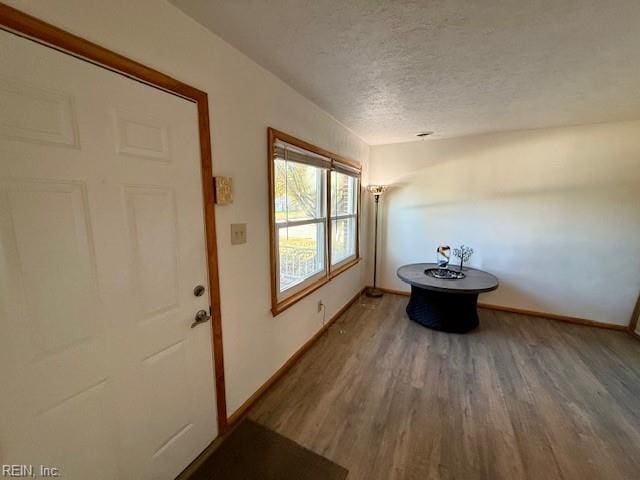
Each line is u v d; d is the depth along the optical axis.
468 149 3.45
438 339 2.78
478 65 1.66
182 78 1.22
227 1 1.12
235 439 1.58
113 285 1.02
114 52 0.96
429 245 3.82
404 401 1.91
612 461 1.46
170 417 1.29
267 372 2.01
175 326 1.27
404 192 3.88
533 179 3.19
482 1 1.12
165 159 1.17
